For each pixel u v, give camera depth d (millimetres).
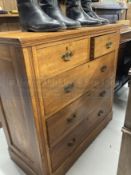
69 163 1134
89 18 1034
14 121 960
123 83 1939
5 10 1403
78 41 847
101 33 999
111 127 1554
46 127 844
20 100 799
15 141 1088
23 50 614
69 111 966
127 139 647
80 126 1132
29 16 773
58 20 803
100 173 1129
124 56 2002
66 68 833
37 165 982
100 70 1148
